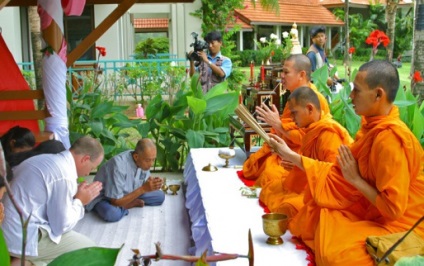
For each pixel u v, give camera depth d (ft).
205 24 43.60
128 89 42.63
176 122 20.11
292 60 12.74
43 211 9.29
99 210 14.15
